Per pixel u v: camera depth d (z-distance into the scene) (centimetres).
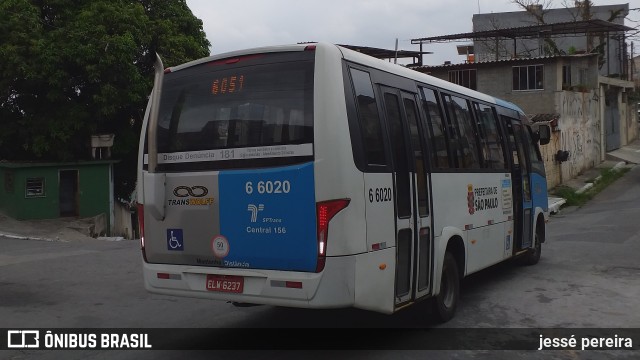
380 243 511
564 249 1166
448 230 651
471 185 732
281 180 483
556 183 2284
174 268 537
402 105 584
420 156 606
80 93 1828
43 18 1839
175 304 764
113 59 1700
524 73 2441
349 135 484
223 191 509
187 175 530
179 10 2039
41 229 1658
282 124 491
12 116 1827
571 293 793
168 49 1878
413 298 569
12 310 736
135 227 2153
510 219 870
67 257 1143
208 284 516
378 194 513
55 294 826
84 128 1812
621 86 3216
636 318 669
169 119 556
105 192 1886
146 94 1820
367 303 492
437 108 670
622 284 842
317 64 488
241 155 507
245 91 518
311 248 469
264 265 490
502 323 652
